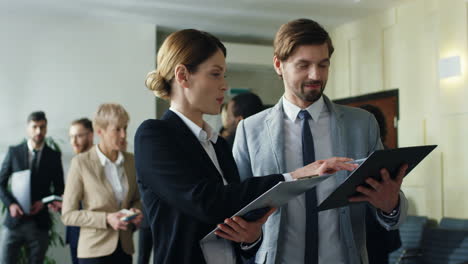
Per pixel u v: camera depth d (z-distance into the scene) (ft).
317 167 4.63
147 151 4.32
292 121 6.54
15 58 19.30
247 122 6.86
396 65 18.70
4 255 14.70
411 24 18.01
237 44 22.71
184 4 18.48
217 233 4.27
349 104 20.10
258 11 19.39
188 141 4.53
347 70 21.38
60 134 19.49
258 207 4.17
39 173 15.19
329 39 6.24
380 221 5.99
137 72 20.71
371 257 7.05
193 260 4.29
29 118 15.39
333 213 6.15
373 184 4.98
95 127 9.73
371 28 19.99
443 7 16.39
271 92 24.91
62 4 18.42
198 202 4.09
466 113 15.44
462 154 15.56
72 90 19.84
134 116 20.56
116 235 9.20
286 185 3.91
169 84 4.75
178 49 4.52
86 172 9.55
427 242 14.70
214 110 4.66
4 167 15.17
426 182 16.90
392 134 18.34
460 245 13.84
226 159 5.07
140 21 20.59
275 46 6.38
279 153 6.30
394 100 18.22
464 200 15.46
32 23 19.56
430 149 4.98
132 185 9.99
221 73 4.64
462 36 15.69
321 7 18.97
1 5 18.48
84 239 9.25
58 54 19.77
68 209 9.33
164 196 4.26
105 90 20.25
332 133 6.36
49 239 16.89
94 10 19.15
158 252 4.36
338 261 6.03
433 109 16.93
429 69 17.17
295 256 6.08
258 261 6.10
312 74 6.00
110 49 20.44
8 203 14.58
